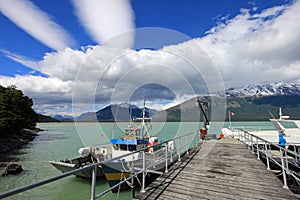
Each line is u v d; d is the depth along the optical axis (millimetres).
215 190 5395
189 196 4996
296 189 8680
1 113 34125
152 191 5336
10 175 14266
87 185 11898
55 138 44969
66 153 24375
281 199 4824
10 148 27484
